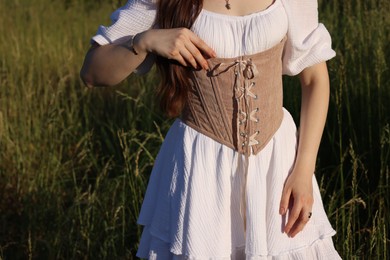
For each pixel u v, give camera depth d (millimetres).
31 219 3936
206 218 2084
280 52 2152
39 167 4398
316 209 2211
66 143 4684
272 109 2152
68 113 4801
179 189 2111
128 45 2094
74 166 4520
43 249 3832
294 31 2125
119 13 2166
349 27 4430
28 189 4242
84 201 3809
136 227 3668
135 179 3691
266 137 2137
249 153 2109
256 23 2059
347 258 2982
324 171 3734
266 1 2096
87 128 4684
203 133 2127
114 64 2121
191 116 2152
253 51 2070
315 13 2199
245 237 2104
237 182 2113
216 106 2107
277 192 2121
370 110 3744
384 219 3131
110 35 2170
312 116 2217
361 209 3484
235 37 2061
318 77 2238
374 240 3105
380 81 3875
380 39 4117
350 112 3918
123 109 4898
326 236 2193
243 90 2090
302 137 2209
